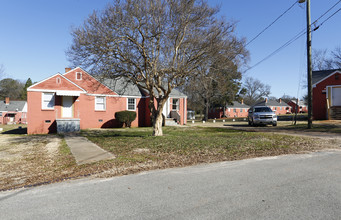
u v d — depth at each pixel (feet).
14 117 181.78
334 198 11.75
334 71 75.97
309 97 50.08
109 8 32.83
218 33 33.19
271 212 10.25
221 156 23.35
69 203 11.73
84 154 25.88
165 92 39.27
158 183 14.83
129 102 77.20
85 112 68.54
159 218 9.88
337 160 20.61
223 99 135.85
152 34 35.22
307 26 48.93
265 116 63.72
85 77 69.77
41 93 60.85
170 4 34.01
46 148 31.94
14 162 22.94
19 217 10.19
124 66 37.27
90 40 32.73
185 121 84.74
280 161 20.62
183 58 36.22
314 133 42.16
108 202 11.77
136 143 32.65
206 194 12.64
